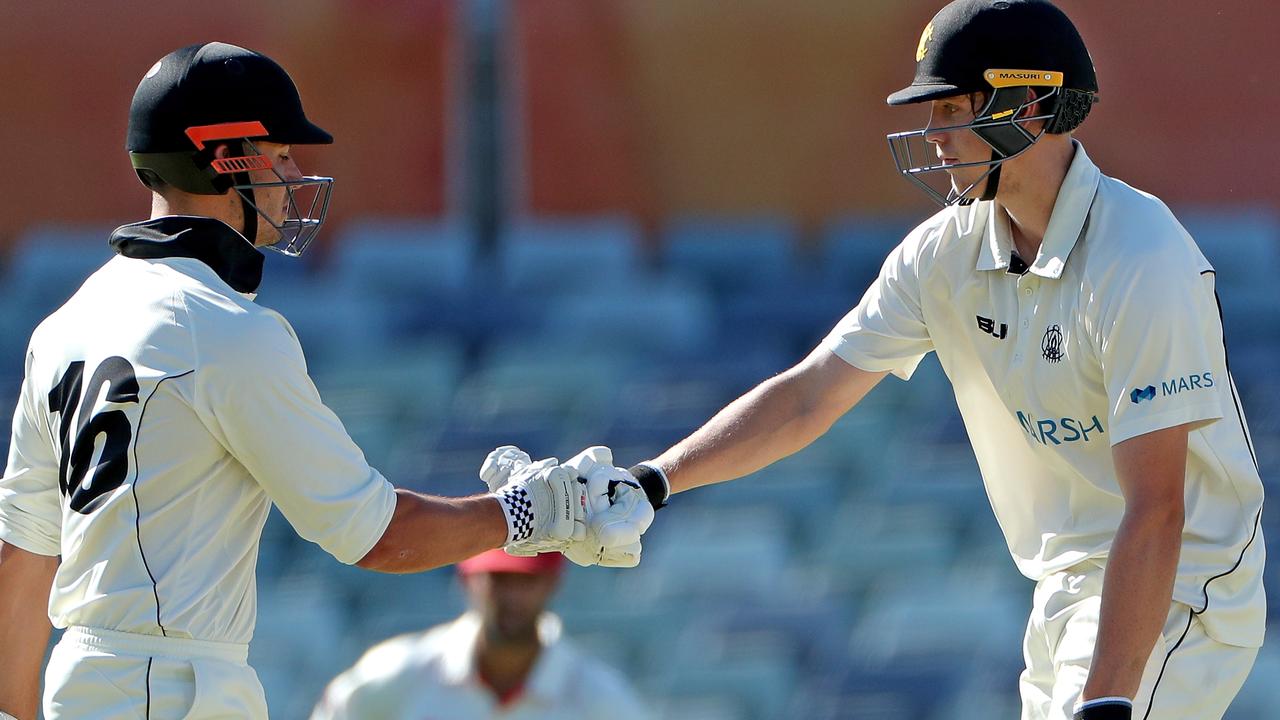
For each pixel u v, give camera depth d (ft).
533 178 130.62
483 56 129.29
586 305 120.16
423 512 32.96
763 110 132.05
